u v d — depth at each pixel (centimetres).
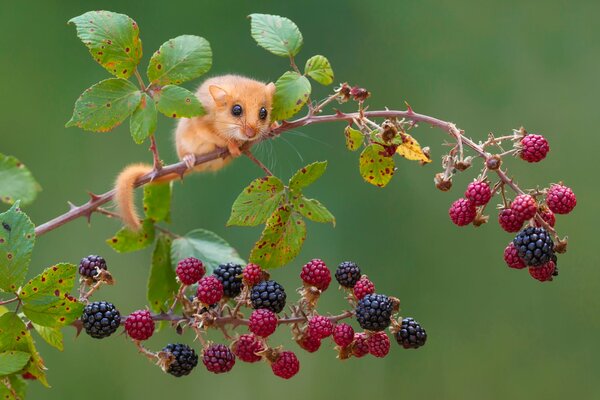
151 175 505
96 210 520
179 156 679
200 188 1106
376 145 478
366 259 1132
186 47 456
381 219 1143
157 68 453
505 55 1235
